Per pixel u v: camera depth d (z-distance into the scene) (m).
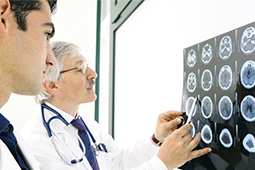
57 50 1.04
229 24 0.64
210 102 0.71
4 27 0.48
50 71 0.99
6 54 0.49
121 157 1.15
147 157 1.05
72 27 2.22
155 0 1.08
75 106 1.09
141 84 1.22
